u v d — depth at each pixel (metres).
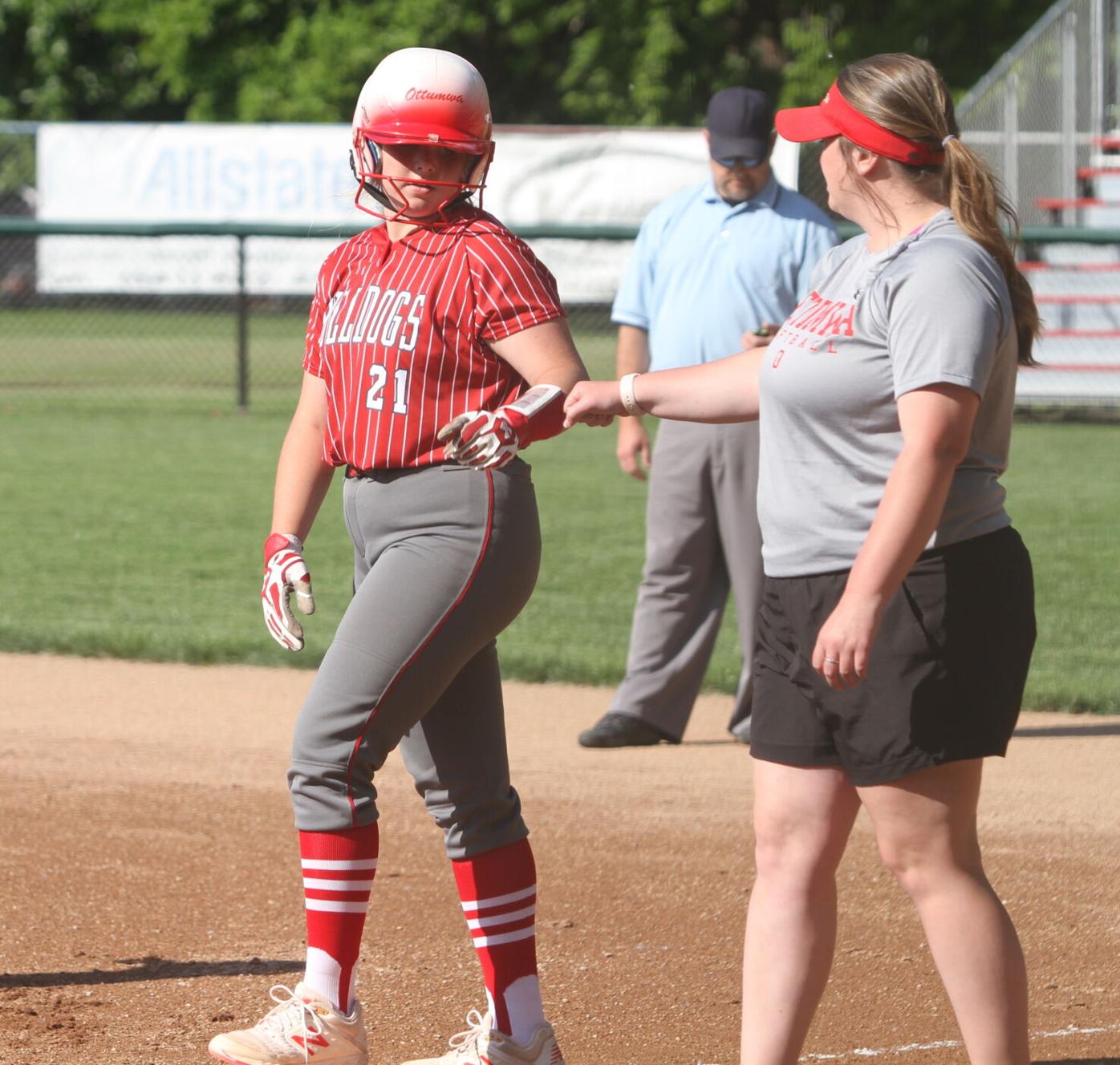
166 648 28.97
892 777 10.90
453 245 12.07
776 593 11.53
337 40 121.50
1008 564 11.05
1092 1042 13.55
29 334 97.25
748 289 21.97
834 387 10.99
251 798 20.98
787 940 11.53
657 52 119.12
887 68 11.16
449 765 12.51
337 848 12.10
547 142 75.00
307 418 13.15
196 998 14.41
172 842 19.11
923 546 10.45
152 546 38.47
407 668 11.95
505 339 11.98
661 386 12.38
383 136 12.01
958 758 10.82
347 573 35.47
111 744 23.53
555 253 76.12
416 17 121.38
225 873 18.03
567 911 16.94
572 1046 13.55
